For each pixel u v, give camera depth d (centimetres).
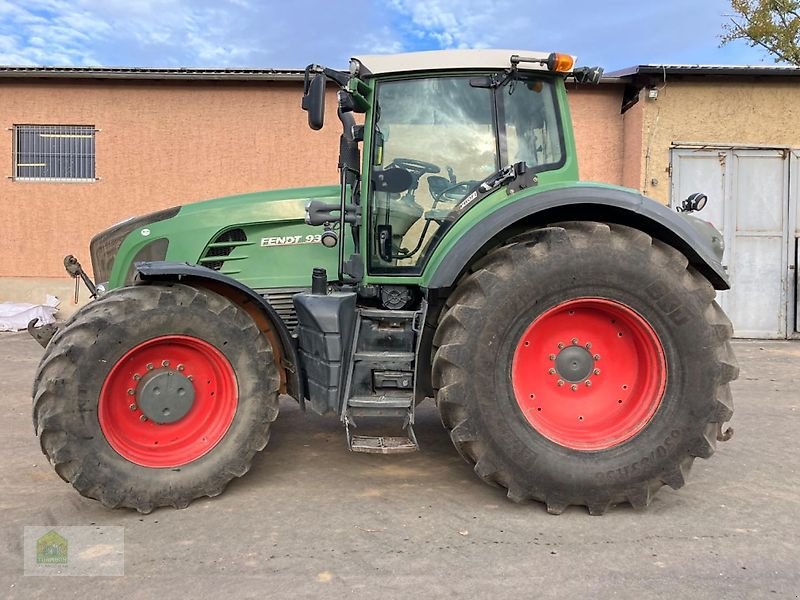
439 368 310
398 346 332
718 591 234
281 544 270
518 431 299
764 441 418
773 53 1653
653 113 899
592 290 303
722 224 907
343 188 351
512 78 352
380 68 350
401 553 263
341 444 418
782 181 901
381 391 326
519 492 302
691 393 300
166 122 966
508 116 356
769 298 912
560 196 314
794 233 905
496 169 356
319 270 345
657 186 904
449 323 308
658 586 238
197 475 308
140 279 318
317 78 328
